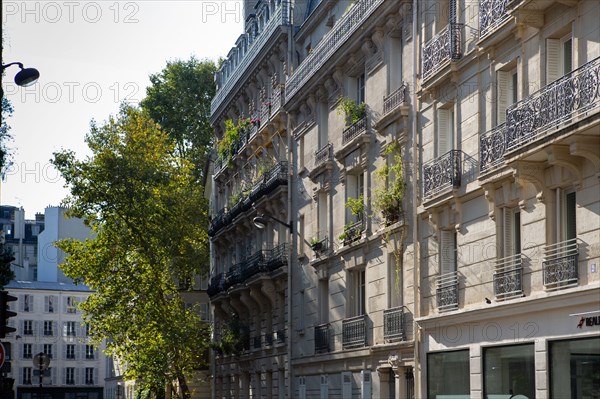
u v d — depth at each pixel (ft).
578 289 70.85
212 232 203.10
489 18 85.30
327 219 134.00
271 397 162.81
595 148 68.59
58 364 439.63
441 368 95.86
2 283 126.31
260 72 171.63
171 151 204.33
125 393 345.10
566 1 72.74
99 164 193.77
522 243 80.43
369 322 115.85
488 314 85.05
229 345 181.68
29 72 77.15
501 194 83.92
